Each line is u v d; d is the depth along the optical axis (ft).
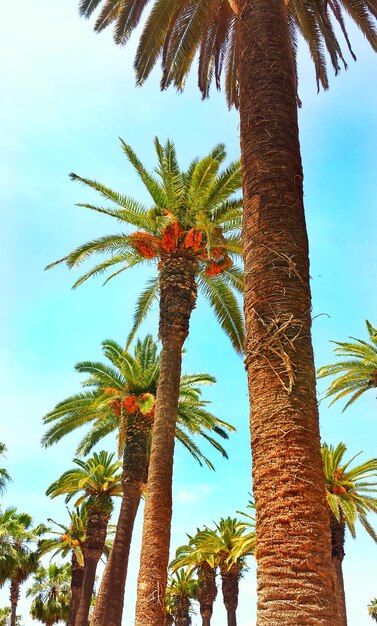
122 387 70.13
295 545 13.37
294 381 15.39
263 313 16.61
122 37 37.63
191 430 72.08
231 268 54.19
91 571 88.69
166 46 36.70
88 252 50.34
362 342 74.84
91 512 93.50
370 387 76.54
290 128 19.86
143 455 61.93
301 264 17.34
